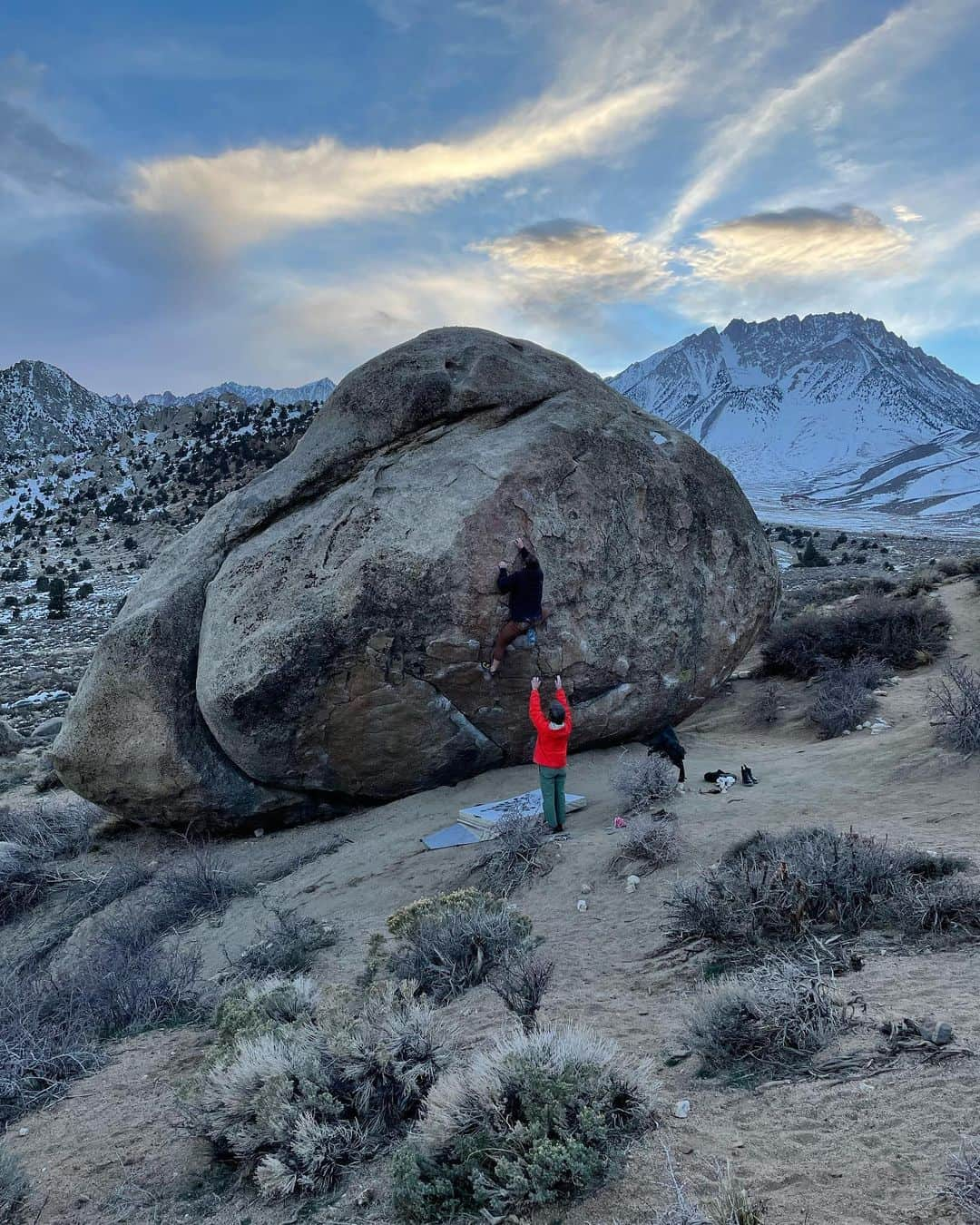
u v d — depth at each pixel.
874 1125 3.51
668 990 5.59
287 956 8.17
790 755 13.14
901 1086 3.77
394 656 11.82
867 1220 2.92
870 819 8.62
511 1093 3.81
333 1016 5.21
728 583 13.80
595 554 12.54
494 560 11.72
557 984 6.09
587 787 12.20
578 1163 3.41
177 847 13.64
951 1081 3.73
